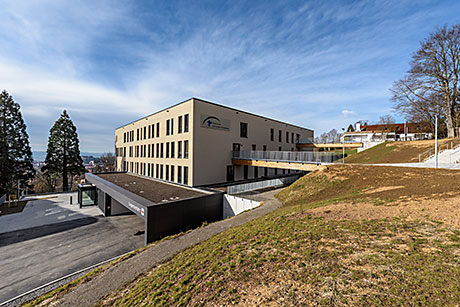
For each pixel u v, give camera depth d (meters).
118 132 41.66
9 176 29.56
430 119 32.19
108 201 19.53
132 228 16.00
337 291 3.90
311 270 4.79
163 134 25.88
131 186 20.20
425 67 26.28
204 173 21.94
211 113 22.86
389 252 5.00
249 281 4.89
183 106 22.47
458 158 17.27
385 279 4.00
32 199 27.28
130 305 5.46
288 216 9.81
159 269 7.26
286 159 21.89
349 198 11.60
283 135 35.34
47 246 12.62
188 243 9.46
